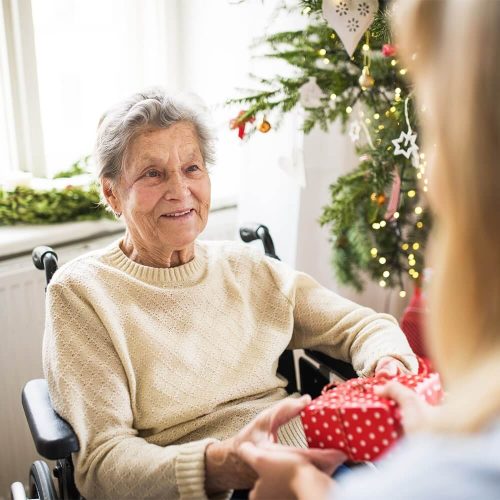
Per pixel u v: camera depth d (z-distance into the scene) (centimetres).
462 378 44
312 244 217
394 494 40
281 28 186
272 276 146
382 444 85
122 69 216
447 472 40
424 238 170
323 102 157
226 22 213
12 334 170
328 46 152
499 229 43
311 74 153
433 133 46
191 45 225
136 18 214
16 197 181
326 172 209
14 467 181
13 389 174
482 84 42
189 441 125
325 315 146
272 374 140
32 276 171
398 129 155
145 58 222
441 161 45
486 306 44
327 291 151
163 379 123
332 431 88
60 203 185
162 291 129
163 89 131
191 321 131
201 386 127
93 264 128
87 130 211
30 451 184
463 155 43
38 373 180
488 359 43
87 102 209
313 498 65
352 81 154
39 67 192
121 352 119
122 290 126
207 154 134
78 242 189
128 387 120
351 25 136
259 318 143
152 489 104
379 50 151
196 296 133
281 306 144
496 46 41
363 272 185
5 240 171
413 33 46
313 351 152
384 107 161
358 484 44
